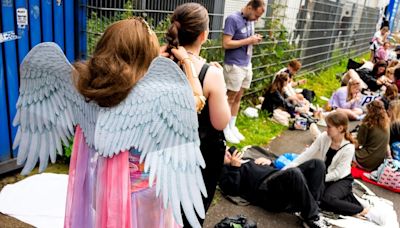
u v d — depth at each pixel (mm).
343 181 3541
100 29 3465
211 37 5211
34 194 3021
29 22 3035
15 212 2818
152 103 1386
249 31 4594
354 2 11922
